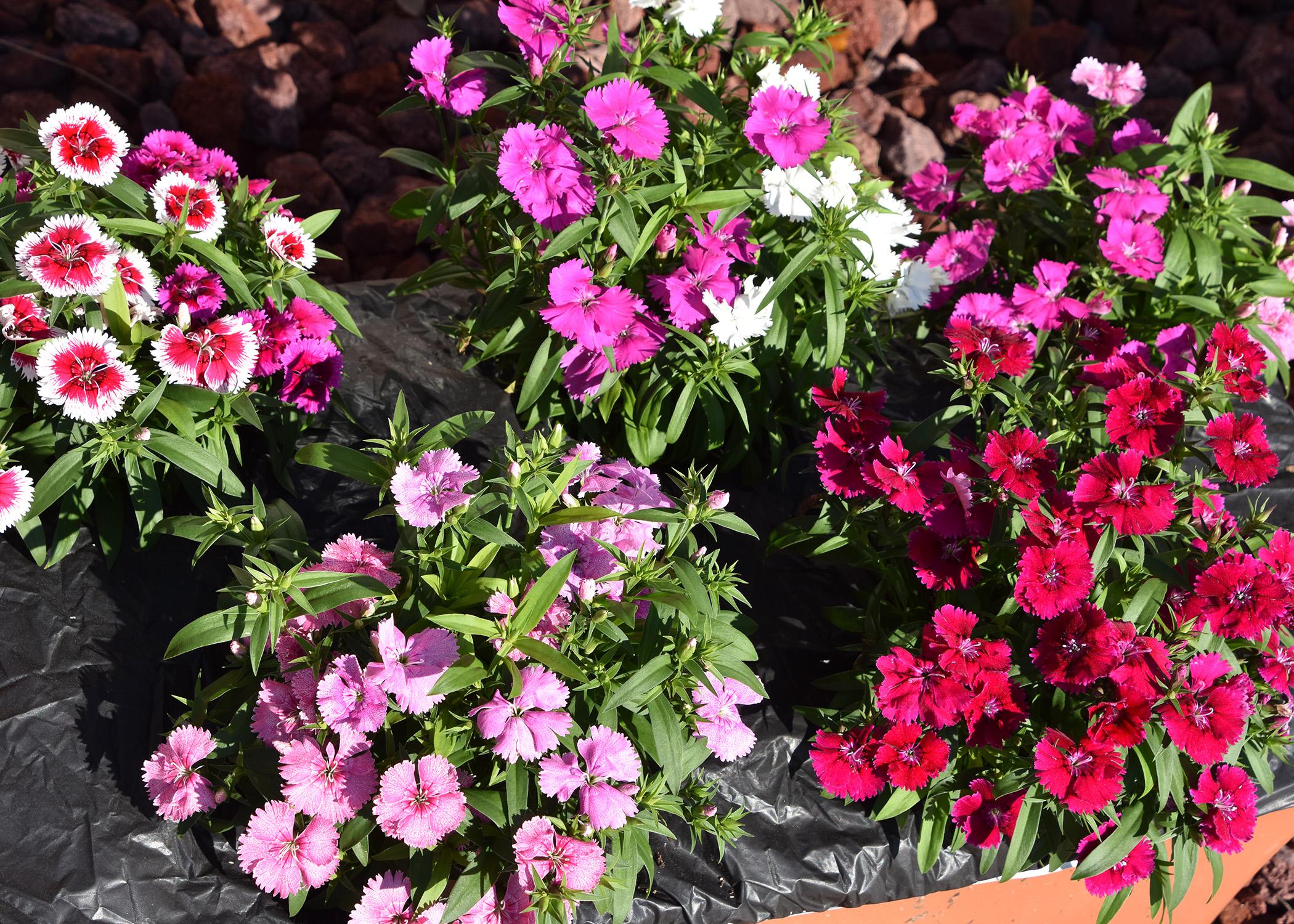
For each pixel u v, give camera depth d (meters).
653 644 0.66
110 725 0.69
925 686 0.69
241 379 0.71
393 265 1.17
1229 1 1.56
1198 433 0.82
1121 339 0.82
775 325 0.81
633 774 0.63
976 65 1.44
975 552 0.72
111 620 0.72
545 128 0.75
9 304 0.68
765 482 0.85
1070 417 0.75
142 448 0.69
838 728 0.73
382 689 0.61
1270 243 0.92
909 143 1.34
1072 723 0.70
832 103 0.84
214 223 0.72
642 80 0.81
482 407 0.84
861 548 0.75
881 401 0.74
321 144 1.25
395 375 0.86
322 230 0.79
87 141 0.69
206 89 1.16
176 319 0.73
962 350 0.75
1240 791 0.69
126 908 0.66
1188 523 0.73
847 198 0.80
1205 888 0.83
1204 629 0.70
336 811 0.62
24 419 0.72
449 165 0.80
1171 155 0.89
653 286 0.77
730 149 0.82
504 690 0.63
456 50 1.32
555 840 0.62
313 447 0.70
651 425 0.80
